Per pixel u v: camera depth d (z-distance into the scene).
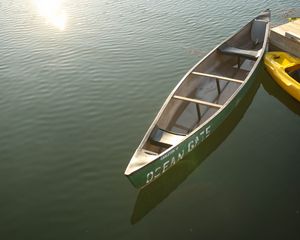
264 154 10.59
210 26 19.56
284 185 9.45
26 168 10.52
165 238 8.30
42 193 9.64
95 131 11.91
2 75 15.70
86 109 13.05
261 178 9.76
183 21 20.58
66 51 17.64
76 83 14.75
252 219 8.59
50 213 9.04
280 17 19.80
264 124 11.91
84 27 20.56
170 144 9.54
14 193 9.68
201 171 10.17
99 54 17.16
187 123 11.56
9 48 18.31
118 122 12.30
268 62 13.98
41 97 13.92
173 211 8.99
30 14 23.16
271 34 15.61
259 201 9.06
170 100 11.05
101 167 10.41
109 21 21.33
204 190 9.55
